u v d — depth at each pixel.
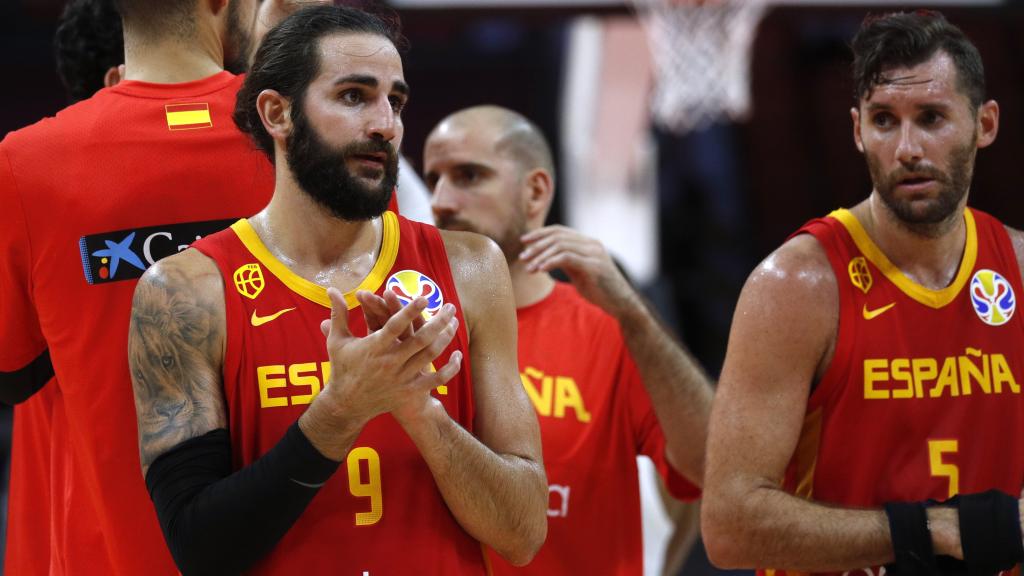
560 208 30.95
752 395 7.97
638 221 30.64
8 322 7.76
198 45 8.06
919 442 8.01
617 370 10.47
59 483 8.00
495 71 32.38
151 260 7.51
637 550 10.40
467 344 6.93
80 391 7.51
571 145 30.75
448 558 6.63
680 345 10.26
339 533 6.51
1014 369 8.25
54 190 7.50
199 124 7.77
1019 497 8.09
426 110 32.38
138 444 6.95
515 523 6.62
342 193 6.61
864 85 8.20
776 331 8.00
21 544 8.42
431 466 6.45
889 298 8.14
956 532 7.51
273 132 6.82
